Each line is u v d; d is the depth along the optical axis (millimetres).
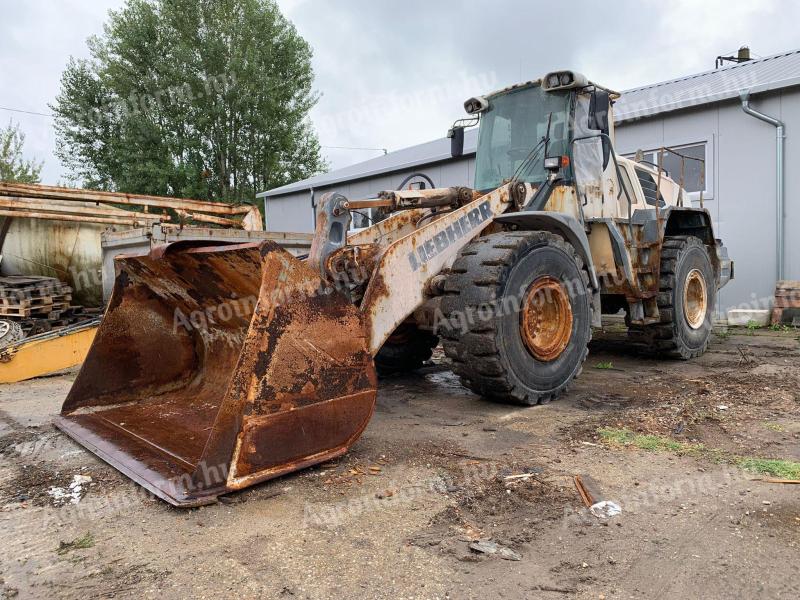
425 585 1991
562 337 4324
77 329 6082
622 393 4605
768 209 8688
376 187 14477
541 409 4172
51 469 3117
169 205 9102
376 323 3449
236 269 3092
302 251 7957
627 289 5453
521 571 2072
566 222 4367
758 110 8695
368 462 3141
